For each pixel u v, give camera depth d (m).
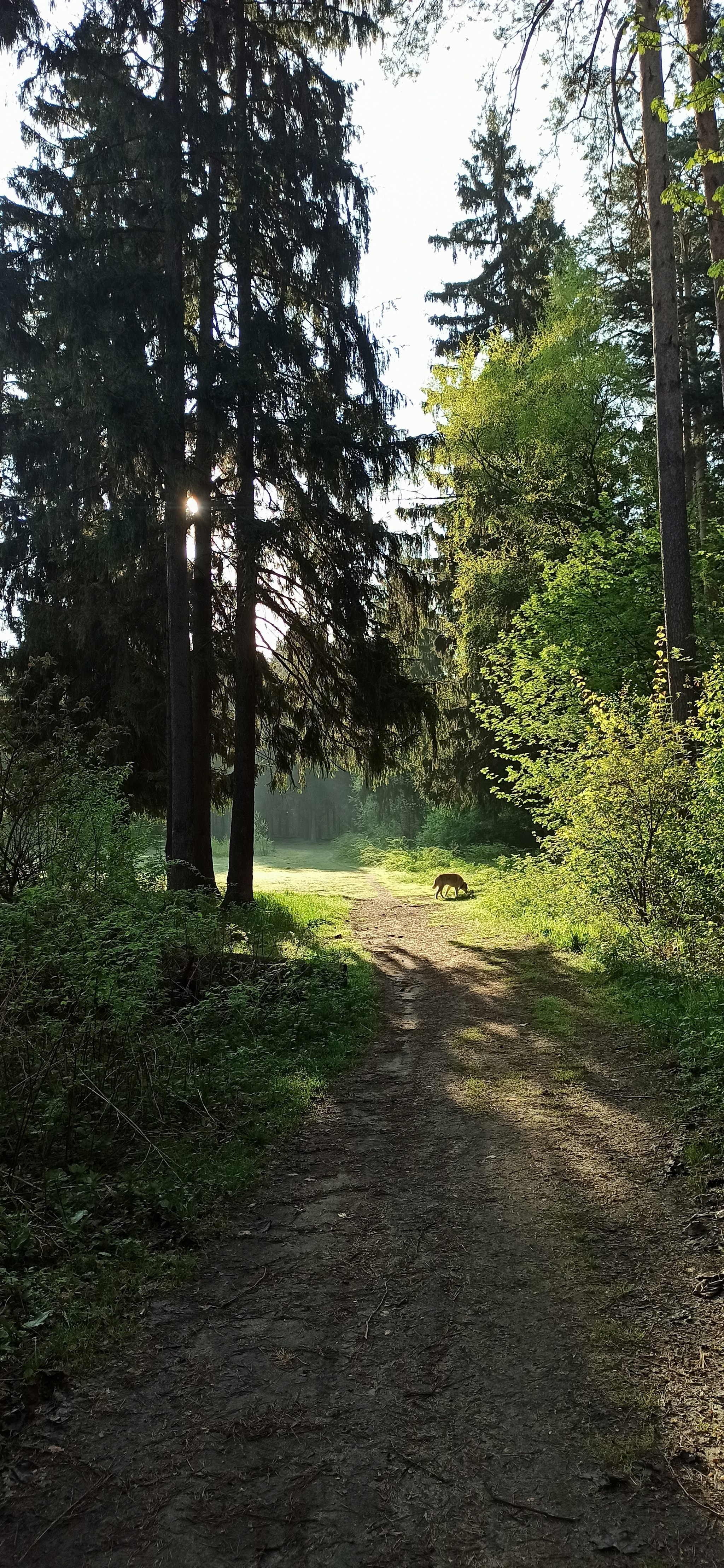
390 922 16.02
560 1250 3.79
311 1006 8.02
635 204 16.38
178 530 12.09
